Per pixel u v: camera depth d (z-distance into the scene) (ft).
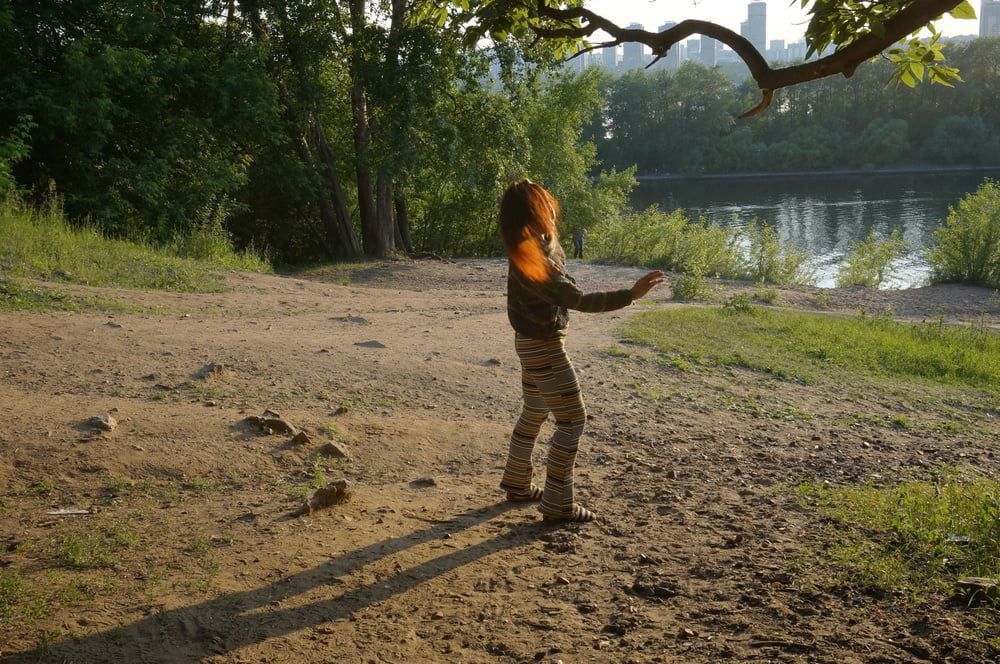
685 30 12.28
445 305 45.06
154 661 9.63
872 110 426.10
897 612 11.12
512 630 10.80
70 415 17.19
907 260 123.24
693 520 15.23
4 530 12.85
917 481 19.52
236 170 79.00
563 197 128.88
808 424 25.85
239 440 17.17
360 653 10.11
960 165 403.13
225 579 11.73
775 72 11.67
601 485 17.44
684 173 425.28
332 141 101.45
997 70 418.92
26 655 9.48
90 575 11.56
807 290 75.51
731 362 33.12
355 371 24.34
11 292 30.45
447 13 17.26
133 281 39.75
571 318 40.19
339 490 14.93
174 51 73.92
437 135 83.46
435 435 19.39
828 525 14.87
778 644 10.30
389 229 93.76
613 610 11.39
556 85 125.90
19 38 62.34
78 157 64.08
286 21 79.00
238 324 31.50
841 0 11.78
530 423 15.29
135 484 14.96
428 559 12.86
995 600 11.07
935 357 39.09
